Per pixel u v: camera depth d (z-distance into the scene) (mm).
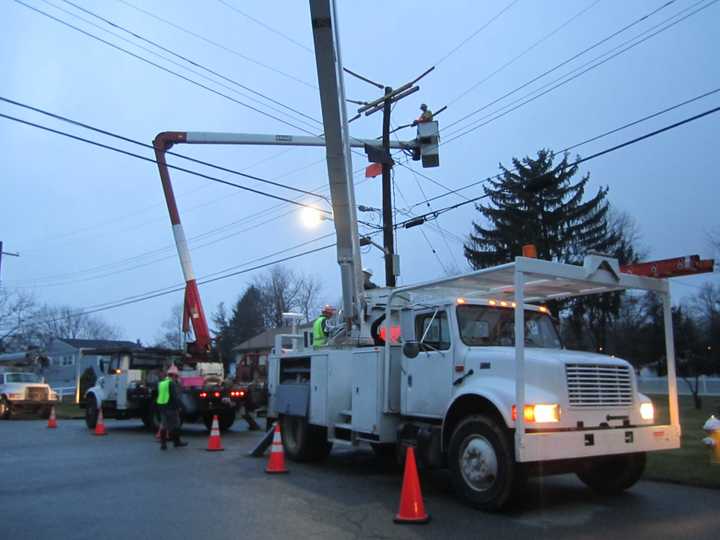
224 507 7500
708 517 6918
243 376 26328
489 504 7047
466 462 7406
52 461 11484
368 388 9227
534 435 6695
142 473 10016
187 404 16859
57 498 8055
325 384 10352
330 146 10062
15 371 28922
